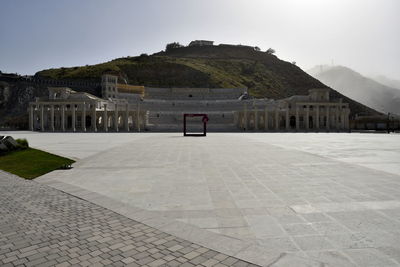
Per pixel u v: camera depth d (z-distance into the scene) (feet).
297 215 25.93
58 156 68.54
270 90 576.20
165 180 41.63
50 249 19.65
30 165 57.57
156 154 73.82
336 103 301.63
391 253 18.43
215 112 332.60
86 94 294.87
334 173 46.16
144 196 32.96
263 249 19.15
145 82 495.00
